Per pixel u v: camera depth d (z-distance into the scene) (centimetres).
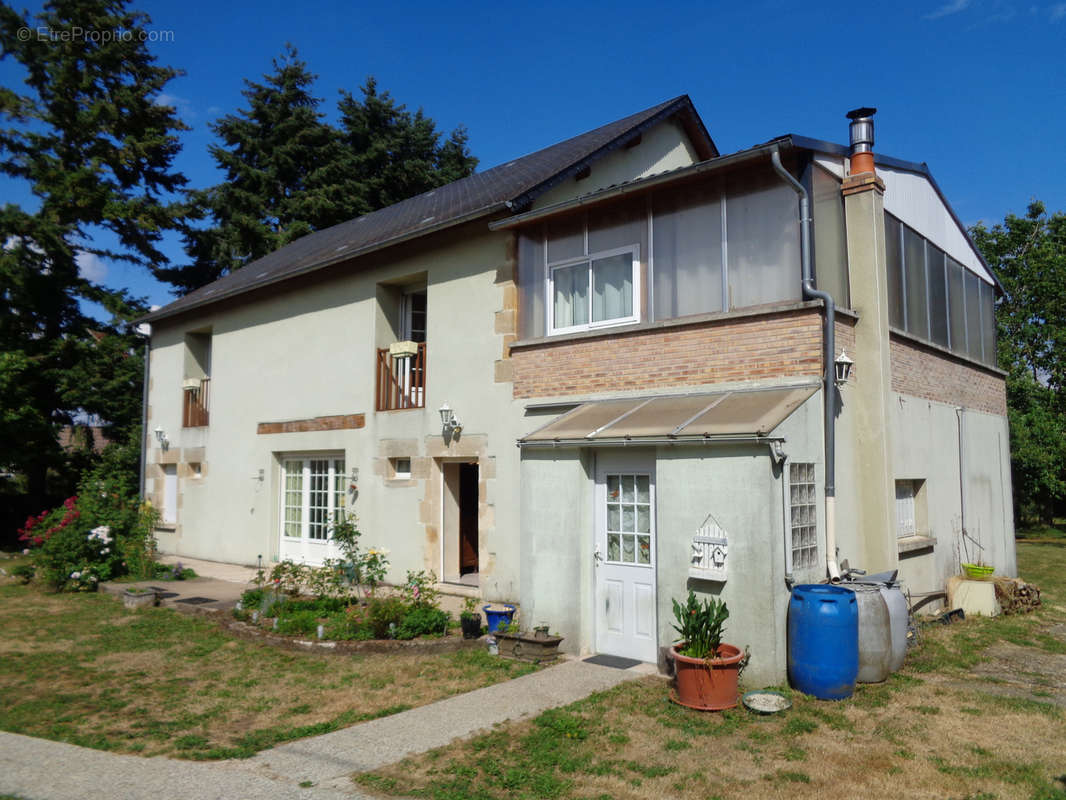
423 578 1031
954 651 843
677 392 884
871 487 867
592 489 859
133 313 2252
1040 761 534
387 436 1259
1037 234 2684
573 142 1551
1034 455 2338
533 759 536
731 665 638
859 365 888
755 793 484
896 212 1046
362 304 1337
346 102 3319
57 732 600
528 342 1041
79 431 2394
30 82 2288
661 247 930
